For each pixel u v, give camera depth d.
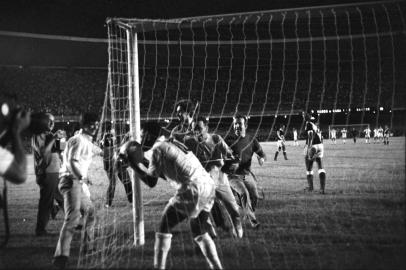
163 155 4.43
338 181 11.04
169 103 48.19
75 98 52.66
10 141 3.32
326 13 5.42
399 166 12.70
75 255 5.82
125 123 7.53
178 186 4.48
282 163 17.72
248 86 51.53
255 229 6.50
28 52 49.78
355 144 26.39
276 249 5.39
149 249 5.73
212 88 51.22
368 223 6.22
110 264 5.17
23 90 51.97
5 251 6.10
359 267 4.52
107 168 8.89
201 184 4.44
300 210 7.66
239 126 6.84
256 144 7.00
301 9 5.19
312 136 9.67
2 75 51.88
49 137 6.82
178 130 5.95
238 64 53.28
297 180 12.05
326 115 42.00
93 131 5.58
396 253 4.82
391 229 5.73
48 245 6.44
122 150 4.57
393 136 32.38
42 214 7.04
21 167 3.23
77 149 5.30
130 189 8.91
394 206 7.10
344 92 47.41
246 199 6.65
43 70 53.28
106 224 7.58
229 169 6.44
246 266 4.81
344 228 6.11
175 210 4.43
